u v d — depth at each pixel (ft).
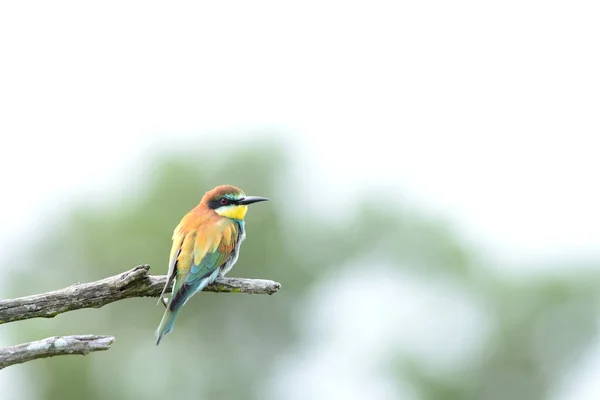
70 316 59.67
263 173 65.92
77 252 63.46
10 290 62.69
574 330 66.54
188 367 62.44
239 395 63.62
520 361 66.64
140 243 63.41
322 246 67.31
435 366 66.44
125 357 60.75
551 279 67.05
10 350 21.31
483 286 67.92
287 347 65.82
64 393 59.36
